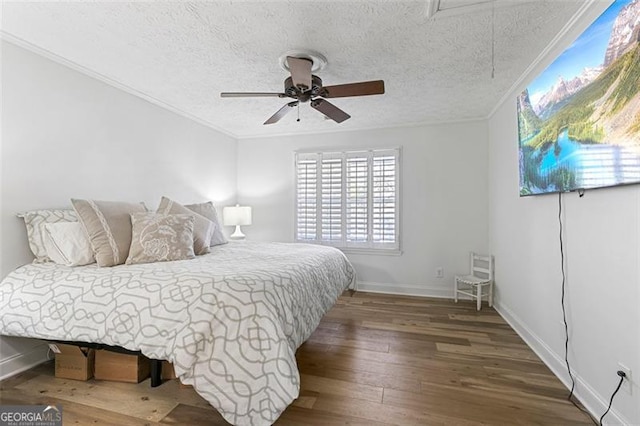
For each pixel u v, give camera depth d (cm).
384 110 358
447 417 167
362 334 282
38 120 227
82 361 201
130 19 191
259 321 154
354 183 436
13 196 213
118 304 169
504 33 202
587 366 176
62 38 213
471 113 369
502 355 240
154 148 334
